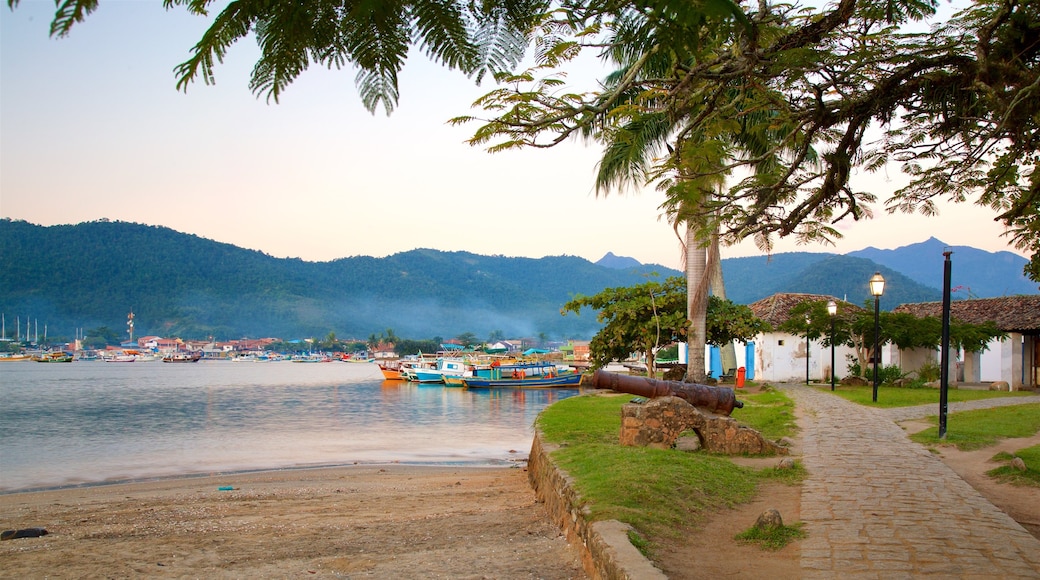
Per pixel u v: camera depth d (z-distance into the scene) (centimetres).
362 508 1461
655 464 1072
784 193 518
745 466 1174
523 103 288
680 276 2938
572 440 1438
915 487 984
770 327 3503
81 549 1124
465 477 1966
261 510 1487
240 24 147
